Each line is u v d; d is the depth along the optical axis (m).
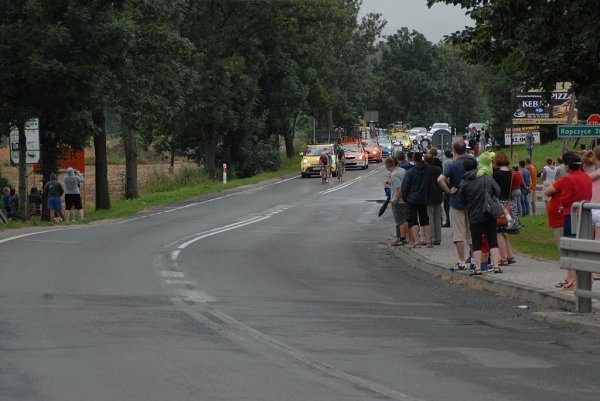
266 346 17.42
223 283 27.67
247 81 107.19
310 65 131.75
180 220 57.03
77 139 63.53
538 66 37.69
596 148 26.39
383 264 35.44
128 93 71.12
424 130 197.38
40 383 13.98
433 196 38.62
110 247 37.88
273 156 128.38
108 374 14.70
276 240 44.44
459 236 30.42
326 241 44.81
